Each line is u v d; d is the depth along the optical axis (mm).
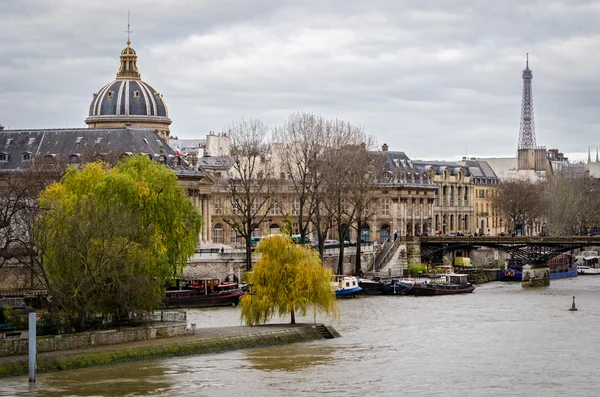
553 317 152250
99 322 117562
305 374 108500
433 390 102688
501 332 136875
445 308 163625
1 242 124812
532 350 123500
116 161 184875
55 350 110562
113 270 116375
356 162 196000
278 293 131875
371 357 118000
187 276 176000
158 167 142500
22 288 144500
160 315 130500
